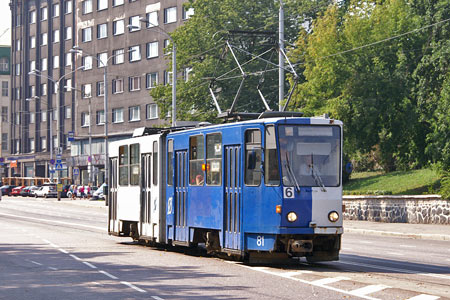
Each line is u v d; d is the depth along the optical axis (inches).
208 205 725.9
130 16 3302.2
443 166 1409.9
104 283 551.2
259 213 652.7
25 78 4178.2
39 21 4069.9
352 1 1628.9
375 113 1539.1
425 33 1528.1
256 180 657.6
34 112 4114.2
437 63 1461.6
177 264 685.9
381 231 1169.4
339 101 1550.2
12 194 3563.0
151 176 853.8
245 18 2204.7
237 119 760.3
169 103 2244.1
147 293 495.8
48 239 1028.5
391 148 1619.1
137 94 3250.5
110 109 3385.8
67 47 3833.7
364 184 1777.8
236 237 674.8
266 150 655.1
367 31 1578.5
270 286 522.6
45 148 4040.4
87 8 3553.2
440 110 1424.7
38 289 522.0
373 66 1574.8
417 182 1625.2
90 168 2913.4
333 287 514.9
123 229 956.6
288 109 1642.5
